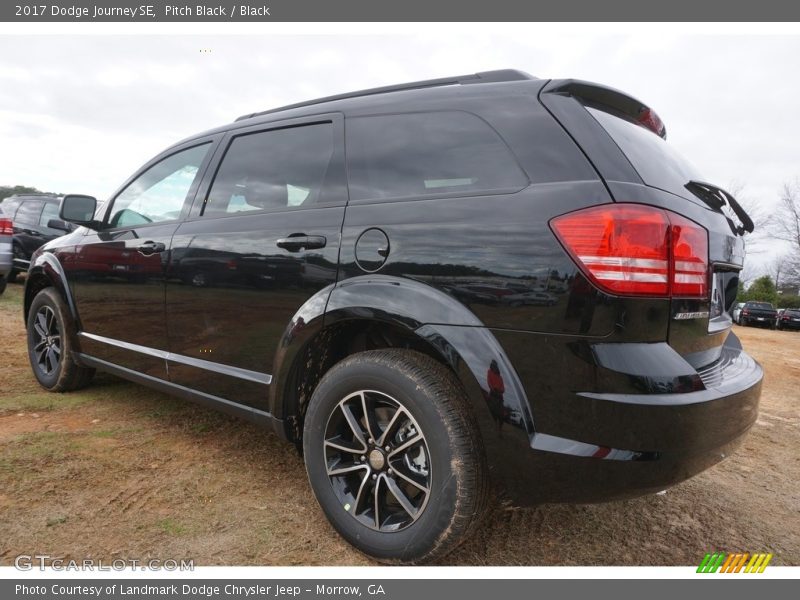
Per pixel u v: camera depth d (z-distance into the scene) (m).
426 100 2.06
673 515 2.40
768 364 8.42
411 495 1.86
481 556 1.96
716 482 2.86
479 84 2.00
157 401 3.51
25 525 1.97
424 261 1.78
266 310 2.20
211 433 2.99
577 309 1.51
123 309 2.95
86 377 3.60
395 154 2.04
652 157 1.84
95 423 3.05
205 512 2.14
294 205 2.27
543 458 1.56
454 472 1.65
